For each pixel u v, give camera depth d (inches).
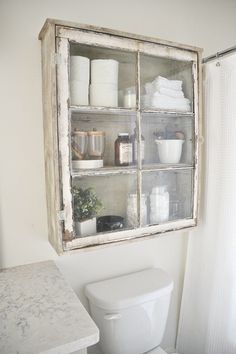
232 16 59.3
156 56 42.0
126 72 42.7
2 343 25.7
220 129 47.3
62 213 36.1
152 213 46.2
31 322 29.2
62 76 34.6
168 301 48.3
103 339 44.6
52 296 34.7
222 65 46.0
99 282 48.6
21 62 40.0
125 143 44.0
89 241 38.6
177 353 57.4
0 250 41.2
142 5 48.6
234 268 46.8
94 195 41.9
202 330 53.2
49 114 36.4
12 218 41.5
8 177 40.6
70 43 35.7
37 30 40.6
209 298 51.3
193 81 45.1
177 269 58.2
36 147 42.0
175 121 48.4
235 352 47.1
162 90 45.0
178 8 52.3
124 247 51.7
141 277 50.3
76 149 38.6
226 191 47.2
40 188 42.9
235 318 47.0
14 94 39.9
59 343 25.7
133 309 43.9
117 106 41.9
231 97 45.1
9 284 37.7
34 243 43.4
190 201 47.9
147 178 45.7
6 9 38.5
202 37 55.7
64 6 42.1
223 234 48.1
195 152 46.0
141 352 46.6
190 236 55.3
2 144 39.9
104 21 45.4
